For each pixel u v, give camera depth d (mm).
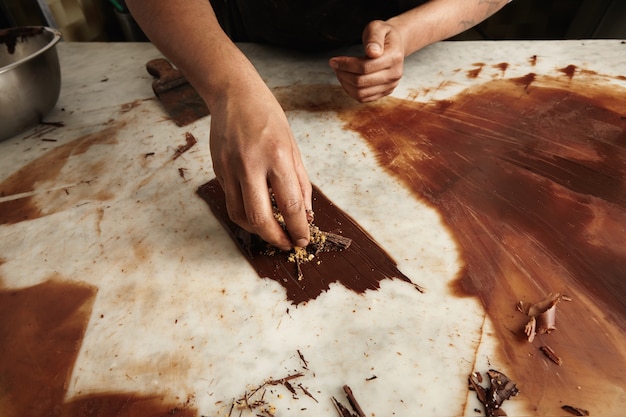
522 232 461
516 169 531
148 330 406
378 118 630
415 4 733
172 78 700
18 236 500
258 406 357
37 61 609
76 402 366
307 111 655
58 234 499
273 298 422
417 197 508
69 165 590
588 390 351
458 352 376
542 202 490
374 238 467
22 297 440
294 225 411
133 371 381
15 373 386
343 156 572
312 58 779
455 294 415
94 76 782
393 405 351
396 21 649
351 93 640
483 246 451
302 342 389
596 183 507
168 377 376
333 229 479
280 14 727
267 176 406
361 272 437
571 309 398
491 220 475
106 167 583
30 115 637
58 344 402
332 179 540
